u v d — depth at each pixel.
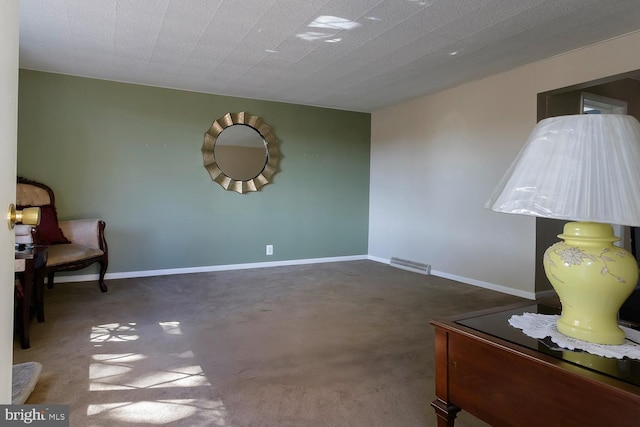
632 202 0.87
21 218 0.88
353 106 5.32
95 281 4.13
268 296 3.65
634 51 2.88
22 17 2.65
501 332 1.14
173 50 3.26
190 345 2.46
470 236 4.23
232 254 4.87
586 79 3.17
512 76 3.76
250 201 4.94
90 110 4.10
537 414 0.98
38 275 2.79
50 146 3.96
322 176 5.40
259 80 4.11
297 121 5.20
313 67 3.68
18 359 2.21
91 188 4.14
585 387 0.87
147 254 4.42
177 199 4.54
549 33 2.88
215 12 2.57
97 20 2.70
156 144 4.40
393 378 2.06
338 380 2.03
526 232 3.69
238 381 2.00
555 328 1.15
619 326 1.13
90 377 2.01
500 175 3.89
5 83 0.77
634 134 0.95
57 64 3.67
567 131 0.99
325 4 2.45
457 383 1.21
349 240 5.64
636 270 0.99
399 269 4.98
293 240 5.25
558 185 0.94
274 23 2.73
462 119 4.29
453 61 3.50
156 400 1.80
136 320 2.91
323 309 3.27
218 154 4.71
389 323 2.93
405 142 5.10
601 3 2.42
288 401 1.82
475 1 2.40
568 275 1.03
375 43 3.07
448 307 3.36
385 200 5.45
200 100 4.59
